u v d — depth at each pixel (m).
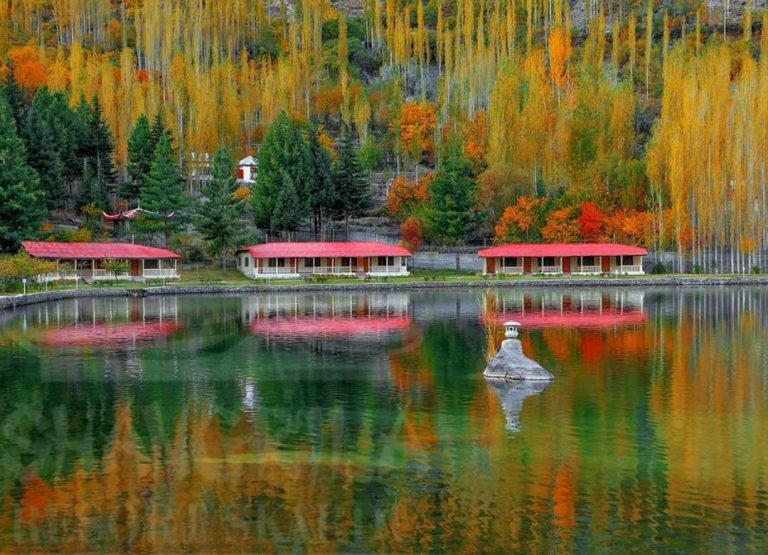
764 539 20.08
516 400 34.75
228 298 89.12
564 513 21.69
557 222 117.75
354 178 123.12
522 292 95.38
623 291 96.19
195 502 22.56
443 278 109.06
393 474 24.73
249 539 20.27
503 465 25.58
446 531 20.66
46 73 168.12
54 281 93.62
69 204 126.38
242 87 192.50
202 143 150.12
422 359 46.41
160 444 28.16
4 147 97.00
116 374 41.69
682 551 19.48
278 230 122.56
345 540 20.17
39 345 51.84
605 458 26.27
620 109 135.38
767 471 24.86
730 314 69.38
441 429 29.94
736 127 111.25
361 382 39.28
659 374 40.75
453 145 129.25
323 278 106.19
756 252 114.25
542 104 139.12
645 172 124.56
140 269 104.19
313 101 192.00
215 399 35.47
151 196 111.12
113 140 136.25
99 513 21.88
